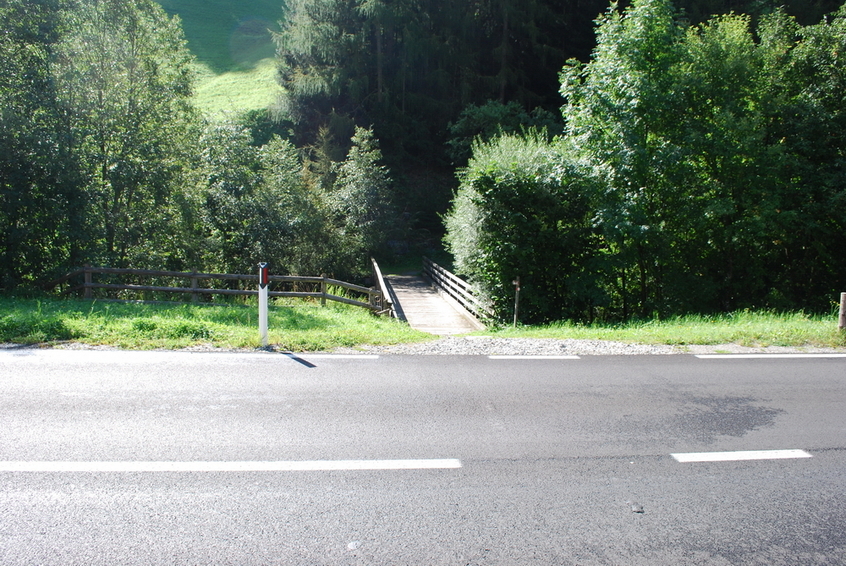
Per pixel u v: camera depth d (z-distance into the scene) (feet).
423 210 126.52
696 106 57.11
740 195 56.75
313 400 19.31
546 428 17.34
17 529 11.48
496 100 124.36
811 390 21.47
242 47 200.23
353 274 88.48
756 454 15.79
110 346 25.59
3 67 47.75
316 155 115.85
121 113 57.67
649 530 12.00
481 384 21.61
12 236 46.37
